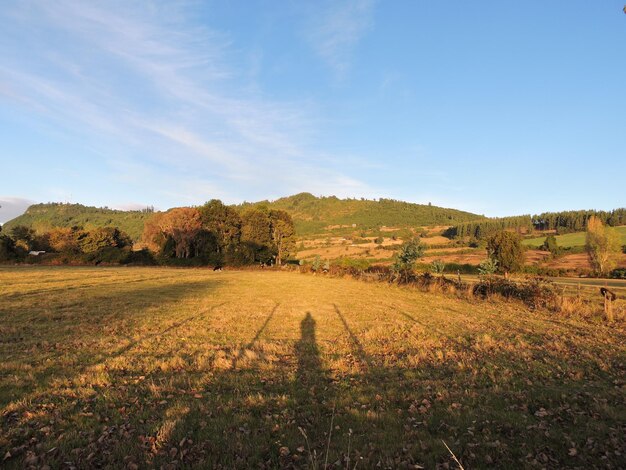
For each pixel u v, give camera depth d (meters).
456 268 54.75
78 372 7.66
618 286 32.41
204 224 60.91
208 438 4.98
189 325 13.33
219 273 46.88
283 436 5.07
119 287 25.34
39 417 5.49
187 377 7.50
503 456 4.63
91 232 65.56
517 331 13.12
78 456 4.50
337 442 4.95
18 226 65.19
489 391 6.93
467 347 10.70
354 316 16.33
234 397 6.46
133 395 6.46
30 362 8.28
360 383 7.46
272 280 37.72
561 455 4.66
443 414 5.88
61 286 24.69
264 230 62.22
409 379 7.72
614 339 11.81
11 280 27.78
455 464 4.45
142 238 68.44
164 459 4.46
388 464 4.43
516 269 50.34
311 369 8.37
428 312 17.70
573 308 17.47
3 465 4.29
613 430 5.27
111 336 11.17
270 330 12.95
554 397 6.60
